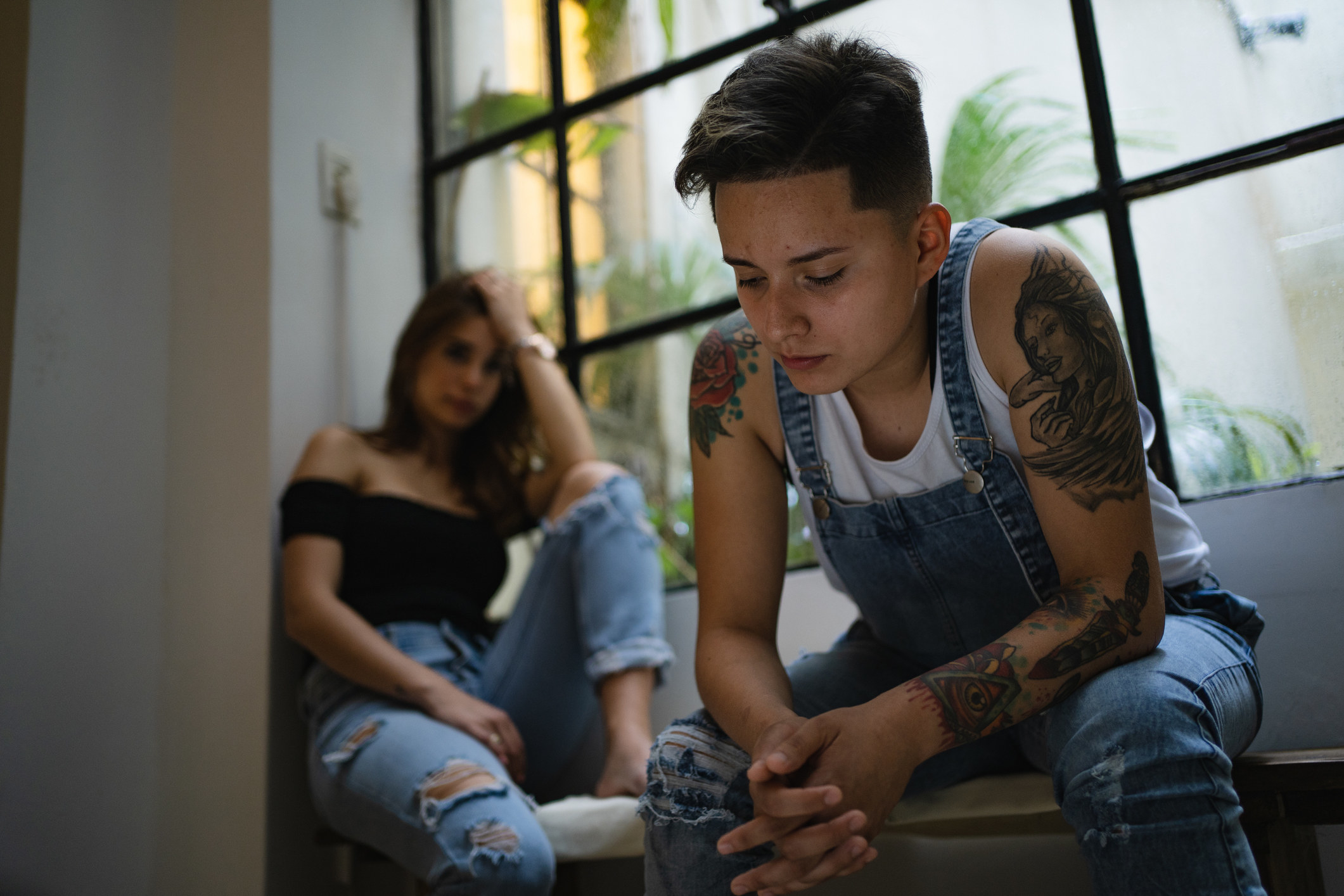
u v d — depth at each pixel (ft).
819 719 2.59
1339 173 4.53
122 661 5.72
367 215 6.84
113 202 6.17
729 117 2.77
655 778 3.02
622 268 6.55
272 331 6.02
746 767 2.95
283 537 5.37
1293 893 2.85
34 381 5.53
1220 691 2.74
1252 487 4.51
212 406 6.12
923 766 3.34
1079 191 5.11
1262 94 4.74
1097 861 2.43
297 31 6.61
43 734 5.26
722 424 3.52
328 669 5.19
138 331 6.20
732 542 3.43
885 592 3.55
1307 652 4.17
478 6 7.38
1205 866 2.32
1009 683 2.66
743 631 3.29
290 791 5.51
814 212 2.68
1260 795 2.81
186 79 6.70
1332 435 4.43
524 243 6.92
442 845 4.06
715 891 2.89
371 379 6.61
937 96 5.60
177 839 5.67
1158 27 5.03
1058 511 2.94
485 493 5.97
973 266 3.19
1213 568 4.42
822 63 2.80
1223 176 4.76
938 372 3.21
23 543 5.32
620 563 5.25
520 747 4.75
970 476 3.21
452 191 7.22
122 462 5.95
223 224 6.35
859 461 3.43
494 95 7.21
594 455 5.95
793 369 2.88
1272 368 4.58
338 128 6.77
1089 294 3.03
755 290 2.88
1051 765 2.73
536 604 5.29
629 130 6.63
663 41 6.56
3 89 5.82
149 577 5.97
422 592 5.39
